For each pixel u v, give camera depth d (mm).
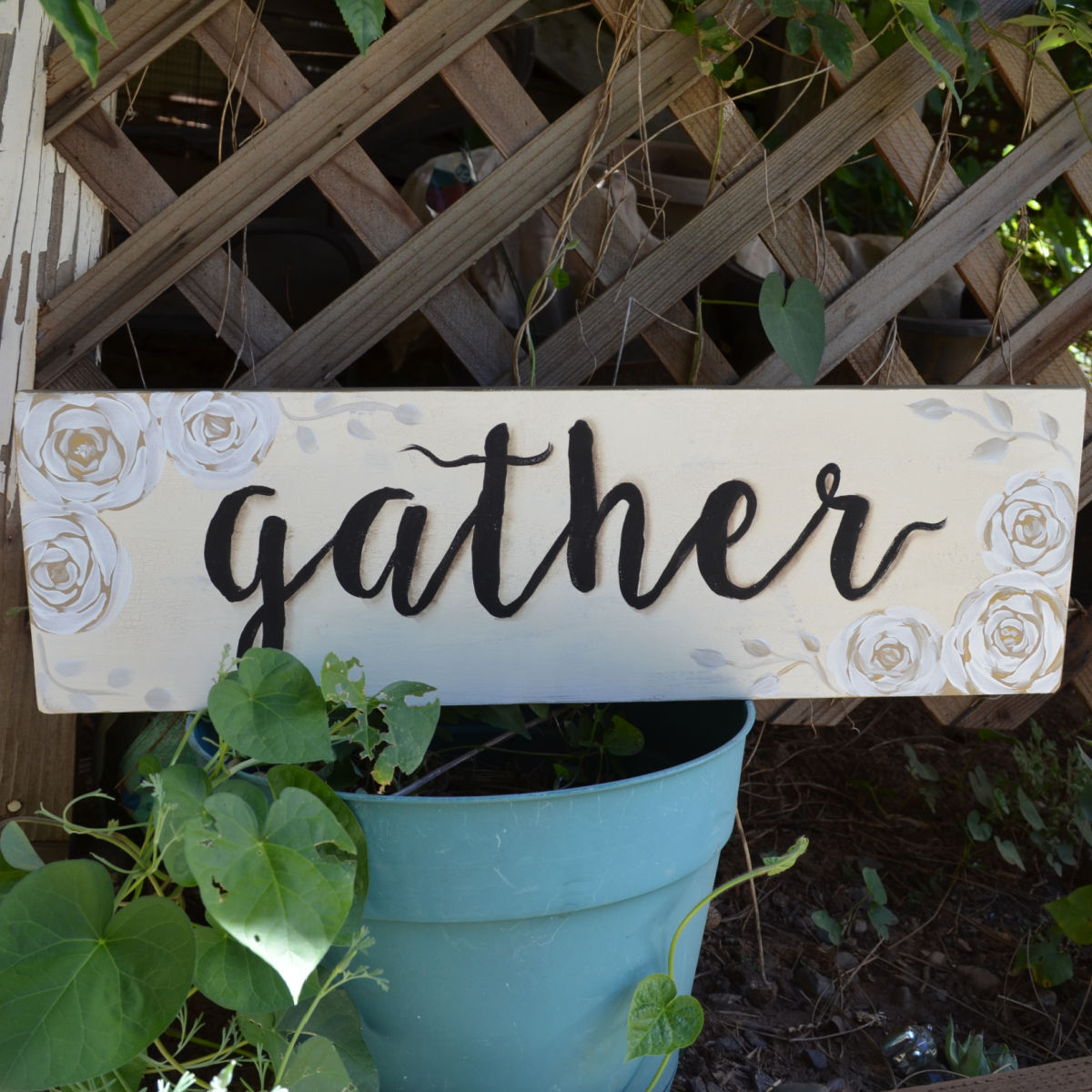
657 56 1368
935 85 1467
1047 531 1285
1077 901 1474
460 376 2062
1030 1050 1454
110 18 1253
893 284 1493
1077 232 3104
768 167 1427
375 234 1375
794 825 1913
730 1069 1381
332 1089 947
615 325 1445
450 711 1448
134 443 1162
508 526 1209
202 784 1009
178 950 893
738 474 1229
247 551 1187
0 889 1026
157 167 2285
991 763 2115
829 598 1267
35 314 1291
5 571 1320
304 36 2490
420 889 1026
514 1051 1128
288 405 1170
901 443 1244
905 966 1600
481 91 1357
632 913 1119
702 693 1270
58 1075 836
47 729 1366
